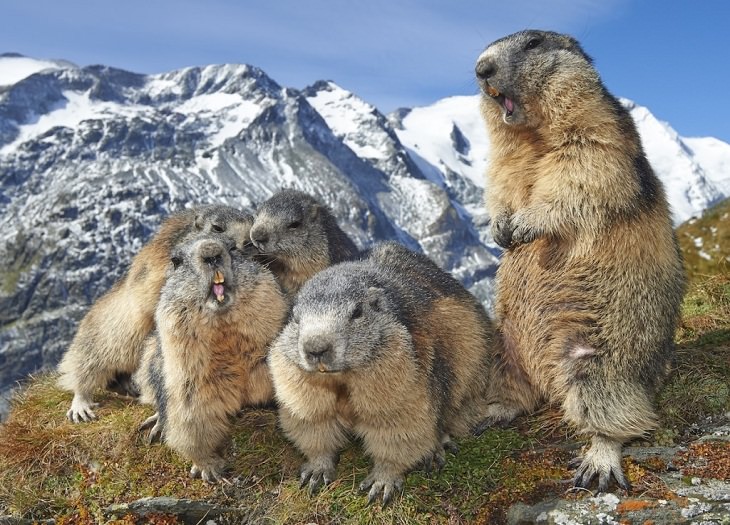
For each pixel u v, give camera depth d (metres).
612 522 0.97
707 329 1.35
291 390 1.03
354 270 1.11
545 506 1.01
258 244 1.34
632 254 1.08
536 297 1.12
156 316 1.11
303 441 1.07
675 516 0.96
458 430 1.15
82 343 1.32
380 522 1.03
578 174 1.09
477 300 1.24
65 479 1.16
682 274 1.15
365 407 1.02
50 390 1.39
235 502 1.10
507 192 1.18
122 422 1.21
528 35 1.17
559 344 1.09
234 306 1.07
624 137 1.10
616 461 1.04
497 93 1.15
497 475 1.07
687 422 1.12
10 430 1.22
